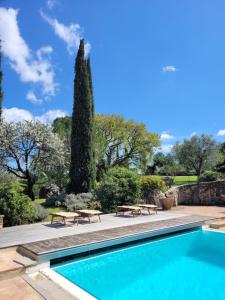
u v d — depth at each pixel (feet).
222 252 24.03
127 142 83.20
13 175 46.98
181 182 99.45
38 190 55.77
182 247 25.44
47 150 48.42
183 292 15.98
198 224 32.19
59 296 14.25
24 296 14.24
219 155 102.06
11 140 45.75
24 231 26.48
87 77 50.39
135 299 15.10
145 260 21.77
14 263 18.34
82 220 32.89
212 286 16.93
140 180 45.83
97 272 19.13
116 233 25.31
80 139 48.32
